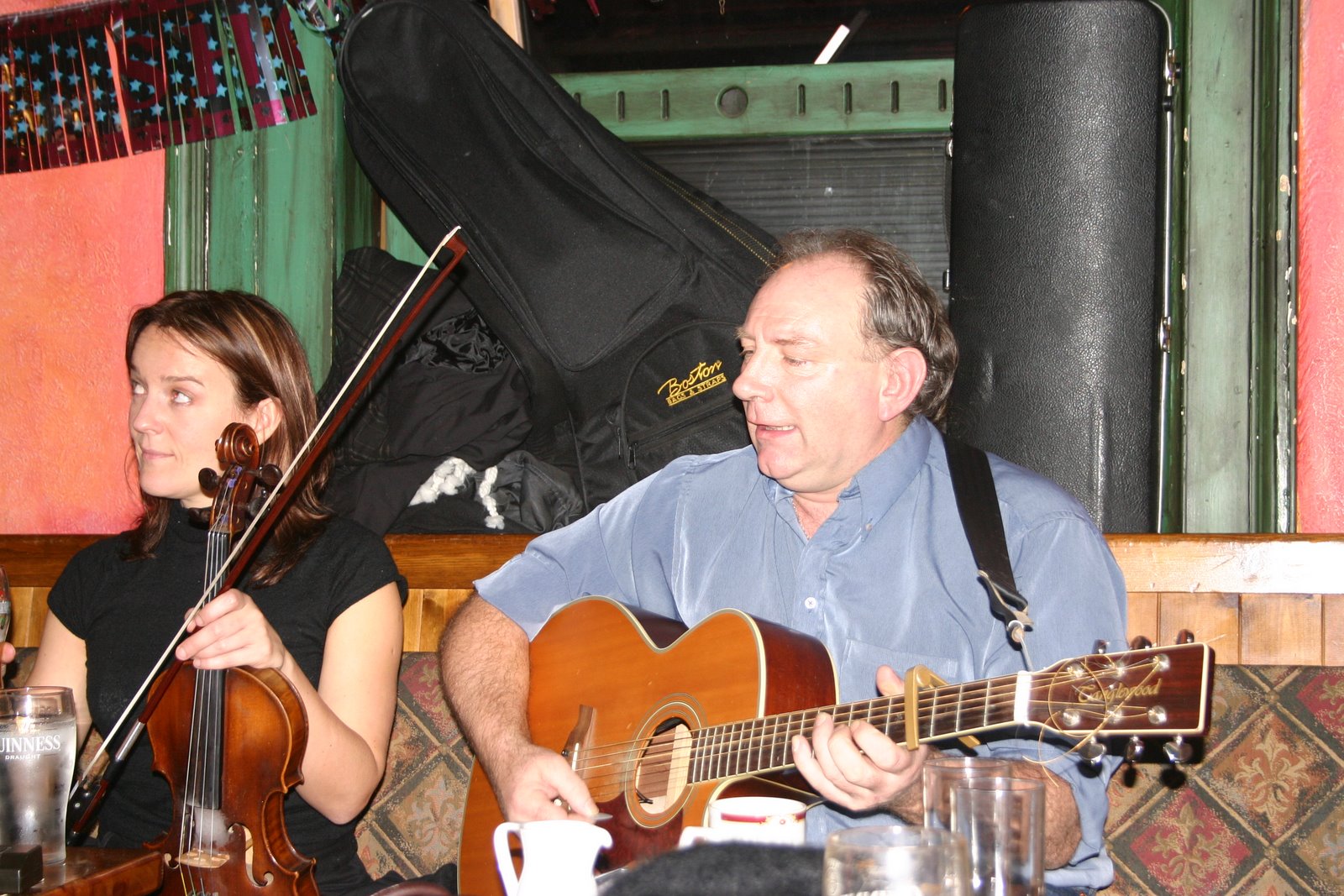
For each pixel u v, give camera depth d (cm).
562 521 221
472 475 225
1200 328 229
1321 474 222
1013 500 158
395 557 214
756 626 149
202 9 262
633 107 269
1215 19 230
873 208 260
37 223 266
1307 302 224
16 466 264
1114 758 144
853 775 119
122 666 172
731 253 214
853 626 158
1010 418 201
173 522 179
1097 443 197
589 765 158
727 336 211
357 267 255
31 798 116
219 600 143
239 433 157
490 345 234
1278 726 179
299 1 255
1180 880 179
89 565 183
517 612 183
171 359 172
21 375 265
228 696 144
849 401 155
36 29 265
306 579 174
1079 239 199
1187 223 230
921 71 259
